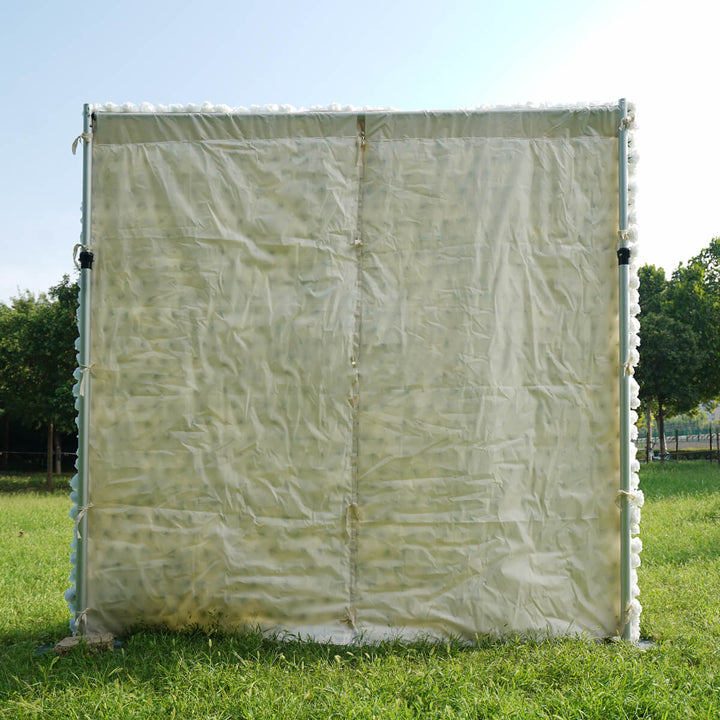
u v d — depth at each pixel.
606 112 5.05
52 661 4.15
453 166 5.01
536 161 5.03
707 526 9.62
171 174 5.04
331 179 5.02
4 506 14.10
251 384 4.93
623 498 4.83
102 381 4.96
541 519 4.85
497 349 4.93
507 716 3.30
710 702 3.55
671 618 5.23
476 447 4.86
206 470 4.89
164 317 4.97
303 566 4.82
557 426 4.91
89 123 5.02
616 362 4.96
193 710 3.44
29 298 27.28
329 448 4.88
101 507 4.90
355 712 3.34
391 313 4.94
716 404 29.80
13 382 21.48
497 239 4.97
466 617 4.77
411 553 4.81
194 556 4.84
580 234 5.00
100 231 5.03
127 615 4.85
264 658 4.24
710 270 27.80
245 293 4.98
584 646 4.39
